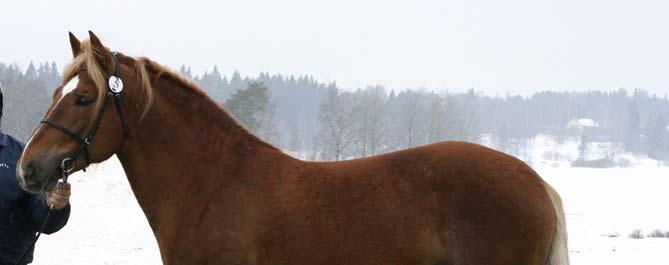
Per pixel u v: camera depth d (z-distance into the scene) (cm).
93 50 362
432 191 373
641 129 10888
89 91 354
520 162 388
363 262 366
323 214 367
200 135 387
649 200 2645
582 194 2897
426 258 372
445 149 386
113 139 368
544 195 378
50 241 1284
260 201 367
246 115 2919
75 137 351
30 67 5809
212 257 362
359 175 380
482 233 364
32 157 339
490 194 367
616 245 1291
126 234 1411
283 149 414
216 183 374
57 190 361
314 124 6619
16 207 371
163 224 378
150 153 381
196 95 394
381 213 369
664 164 8338
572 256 1123
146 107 376
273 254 363
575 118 12000
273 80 7725
